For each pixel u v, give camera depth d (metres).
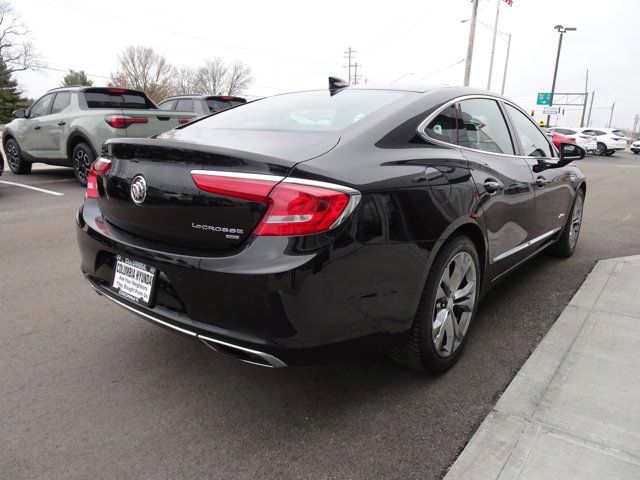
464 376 2.63
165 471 1.97
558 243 4.55
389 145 2.33
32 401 2.40
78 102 8.28
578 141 27.59
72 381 2.57
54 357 2.81
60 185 8.84
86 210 2.64
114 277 2.43
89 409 2.35
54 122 8.52
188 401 2.42
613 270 4.23
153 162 2.19
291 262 1.86
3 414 2.29
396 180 2.18
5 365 2.71
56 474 1.94
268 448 2.10
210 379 2.61
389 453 2.06
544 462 1.96
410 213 2.20
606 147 27.33
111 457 2.04
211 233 2.01
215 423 2.26
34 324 3.21
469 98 3.06
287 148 2.14
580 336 3.00
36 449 2.08
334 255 1.92
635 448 2.03
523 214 3.32
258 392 2.50
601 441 2.07
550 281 4.03
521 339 3.03
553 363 2.69
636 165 19.78
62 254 4.74
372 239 2.04
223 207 1.97
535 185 3.47
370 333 2.13
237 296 1.91
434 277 2.39
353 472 1.96
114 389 2.51
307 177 1.91
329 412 2.34
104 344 2.97
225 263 1.93
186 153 2.06
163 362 2.78
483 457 2.00
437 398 2.44
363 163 2.13
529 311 3.45
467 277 2.74
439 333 2.52
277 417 2.30
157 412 2.33
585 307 3.44
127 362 2.77
